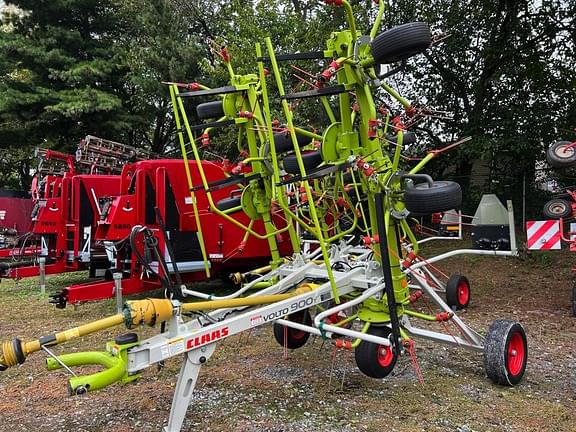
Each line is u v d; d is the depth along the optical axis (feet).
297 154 12.99
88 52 62.49
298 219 15.80
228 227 26.86
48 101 58.39
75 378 10.44
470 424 12.32
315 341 19.31
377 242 13.76
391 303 12.60
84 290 23.77
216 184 17.01
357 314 14.55
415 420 12.53
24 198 50.67
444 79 45.80
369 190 13.69
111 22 64.69
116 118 59.62
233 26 49.19
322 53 14.07
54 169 38.70
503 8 43.68
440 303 15.58
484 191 46.32
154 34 56.70
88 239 31.12
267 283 17.31
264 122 18.44
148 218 25.34
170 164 25.40
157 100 60.44
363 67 13.29
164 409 13.52
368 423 12.40
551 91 44.16
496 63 43.83
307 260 17.99
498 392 14.25
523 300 26.23
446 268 35.22
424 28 12.42
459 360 16.93
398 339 12.53
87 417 13.17
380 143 14.30
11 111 58.08
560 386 14.74
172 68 54.24
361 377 15.52
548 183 48.75
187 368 11.58
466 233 45.19
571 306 24.73
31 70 62.18
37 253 36.01
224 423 12.51
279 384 15.05
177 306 11.53
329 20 38.99
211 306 12.26
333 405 13.48
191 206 25.90
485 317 22.85
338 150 14.42
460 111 45.34
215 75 45.44
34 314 25.63
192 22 61.05
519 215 46.65
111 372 10.69
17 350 10.16
